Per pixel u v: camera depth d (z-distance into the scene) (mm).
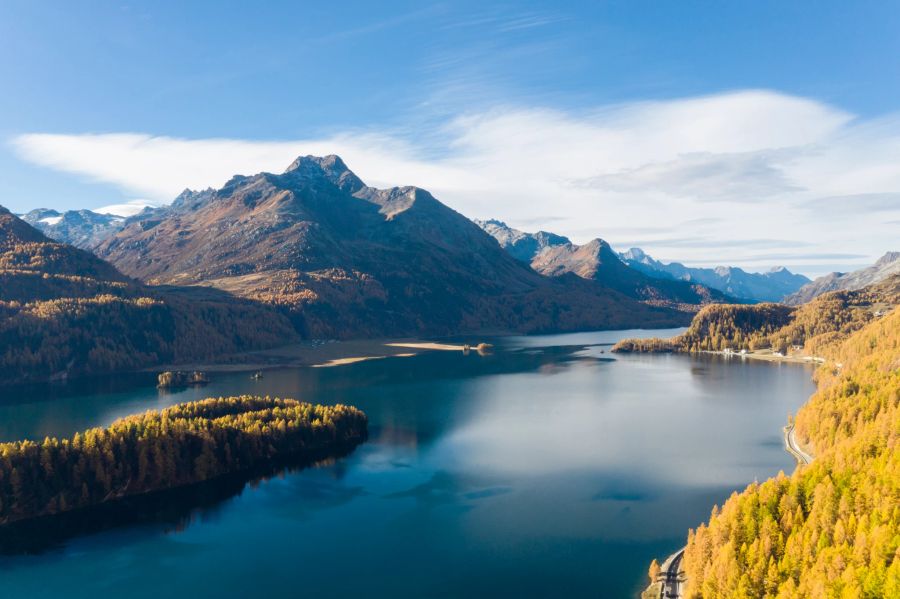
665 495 198500
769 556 128250
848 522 130250
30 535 178750
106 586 151500
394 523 182750
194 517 190375
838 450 165875
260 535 177375
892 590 106938
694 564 135625
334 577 153625
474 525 179500
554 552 162000
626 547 163500
